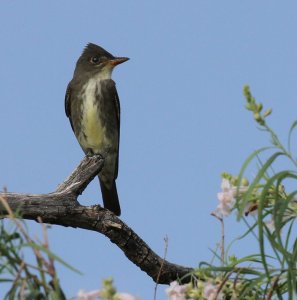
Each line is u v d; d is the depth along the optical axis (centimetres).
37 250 466
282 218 562
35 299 475
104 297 464
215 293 559
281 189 586
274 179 523
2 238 483
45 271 464
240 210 524
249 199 573
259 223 521
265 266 522
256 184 538
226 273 582
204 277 580
